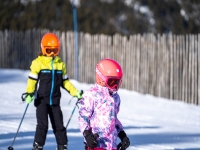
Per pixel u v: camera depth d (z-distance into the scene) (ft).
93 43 86.79
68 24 148.15
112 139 25.71
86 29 144.56
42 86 33.14
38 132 32.45
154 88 77.36
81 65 89.10
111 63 25.71
